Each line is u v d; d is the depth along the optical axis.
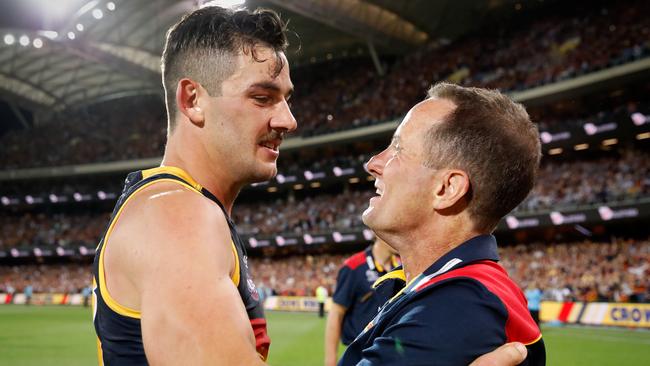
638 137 28.19
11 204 48.00
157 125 50.50
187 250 1.32
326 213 39.19
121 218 1.52
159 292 1.28
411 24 39.72
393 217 1.72
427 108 1.74
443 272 1.56
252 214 42.75
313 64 47.16
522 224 28.50
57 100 55.19
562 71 29.98
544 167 31.02
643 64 25.80
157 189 1.55
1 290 41.56
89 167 47.09
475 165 1.63
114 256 1.45
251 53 1.67
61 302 37.44
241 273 1.61
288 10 35.97
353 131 38.34
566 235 29.97
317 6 34.59
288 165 43.03
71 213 49.31
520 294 1.65
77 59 45.66
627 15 30.09
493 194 1.65
